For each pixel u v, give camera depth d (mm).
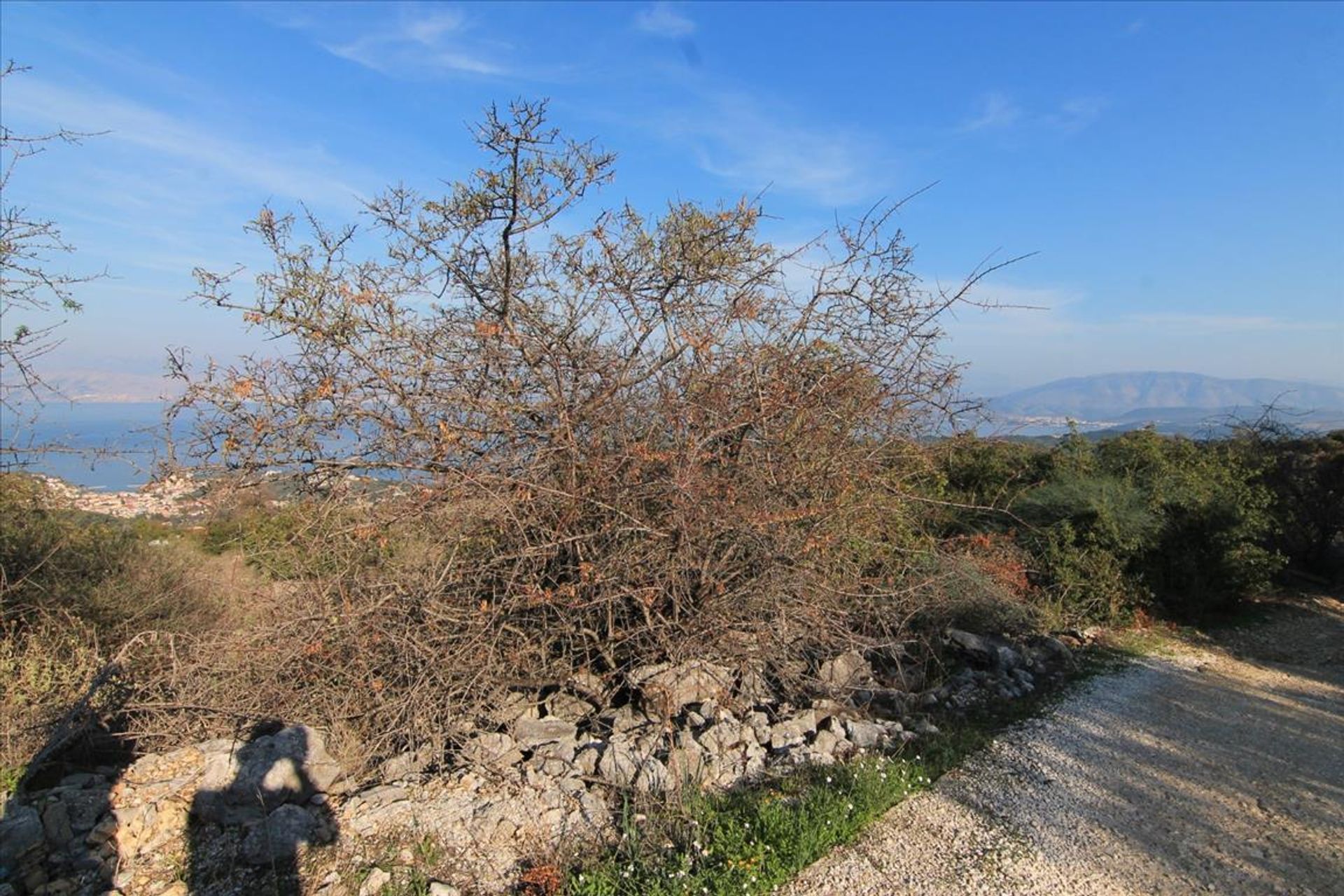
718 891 3473
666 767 4527
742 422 5211
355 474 4988
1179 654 8273
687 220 5680
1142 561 10047
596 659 5762
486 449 5160
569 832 4133
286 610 4934
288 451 4832
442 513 4898
